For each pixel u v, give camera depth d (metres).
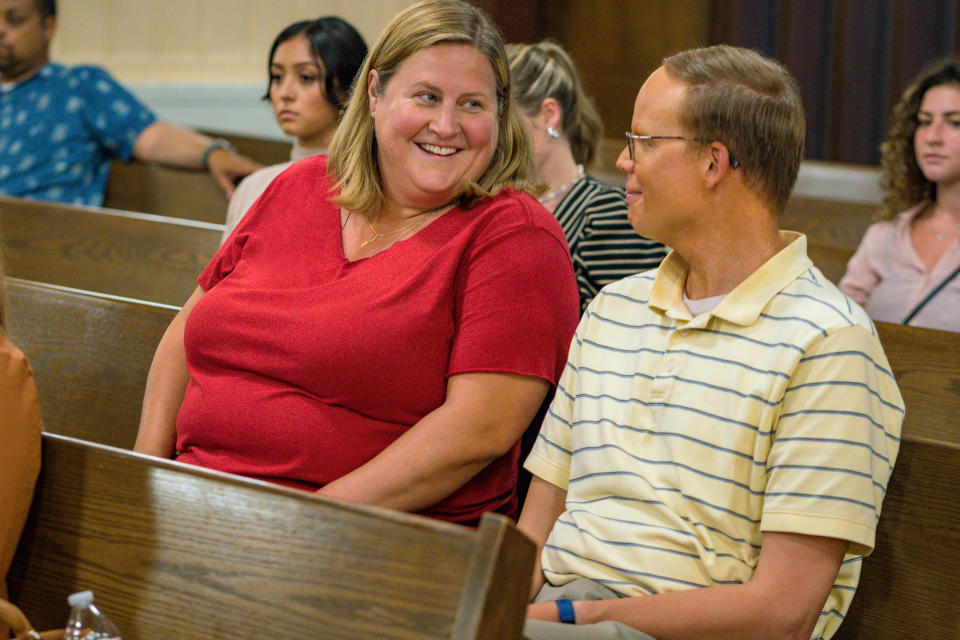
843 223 8.12
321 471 3.91
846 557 3.41
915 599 3.59
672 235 3.49
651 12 12.52
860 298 6.88
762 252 3.42
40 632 3.14
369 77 4.22
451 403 3.83
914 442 3.62
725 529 3.27
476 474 3.96
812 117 11.81
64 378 4.91
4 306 3.38
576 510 3.55
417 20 4.04
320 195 4.34
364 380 3.88
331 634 2.68
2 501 3.08
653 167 3.43
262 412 3.95
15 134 8.84
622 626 3.10
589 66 12.91
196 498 2.95
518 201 4.06
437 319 3.90
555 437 3.75
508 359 3.83
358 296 3.96
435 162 4.04
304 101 6.14
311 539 2.76
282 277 4.17
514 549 2.55
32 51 8.89
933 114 6.61
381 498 3.72
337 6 13.16
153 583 2.96
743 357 3.29
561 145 5.50
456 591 2.55
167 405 4.38
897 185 6.90
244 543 2.85
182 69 12.50
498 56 4.09
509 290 3.88
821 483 3.09
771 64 3.43
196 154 8.54
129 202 8.89
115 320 4.85
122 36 12.21
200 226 6.27
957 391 4.76
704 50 3.50
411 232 4.13
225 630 2.83
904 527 3.62
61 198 8.80
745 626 3.10
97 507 3.11
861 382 3.14
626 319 3.65
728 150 3.35
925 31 11.02
